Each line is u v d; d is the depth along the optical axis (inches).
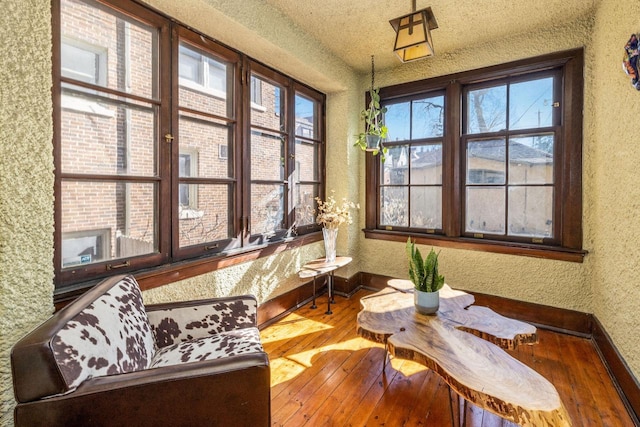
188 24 81.6
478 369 51.0
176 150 79.7
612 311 79.1
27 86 49.8
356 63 130.6
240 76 97.9
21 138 49.1
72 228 61.2
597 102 90.7
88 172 63.4
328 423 62.5
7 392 47.6
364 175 143.9
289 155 118.8
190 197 84.5
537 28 102.3
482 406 45.5
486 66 112.6
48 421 35.2
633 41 62.4
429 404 67.9
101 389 37.0
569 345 93.4
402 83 130.9
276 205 114.8
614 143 77.6
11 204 48.1
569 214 99.7
